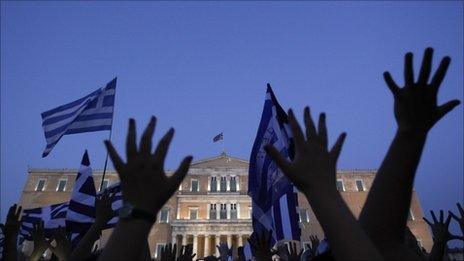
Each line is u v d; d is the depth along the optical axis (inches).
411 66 89.4
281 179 249.4
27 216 464.4
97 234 181.6
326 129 92.2
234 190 2146.9
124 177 89.3
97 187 2053.4
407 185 93.7
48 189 2038.6
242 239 1904.5
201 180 2164.1
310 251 281.0
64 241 261.4
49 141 465.1
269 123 272.7
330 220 80.7
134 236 83.2
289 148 246.5
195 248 1878.7
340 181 2169.0
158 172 89.8
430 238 1936.5
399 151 94.2
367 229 95.8
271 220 251.1
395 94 93.8
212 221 1910.7
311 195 84.7
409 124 92.6
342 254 77.4
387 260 91.4
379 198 96.0
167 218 1979.6
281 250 324.5
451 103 92.2
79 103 492.7
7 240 200.1
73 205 360.8
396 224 94.1
